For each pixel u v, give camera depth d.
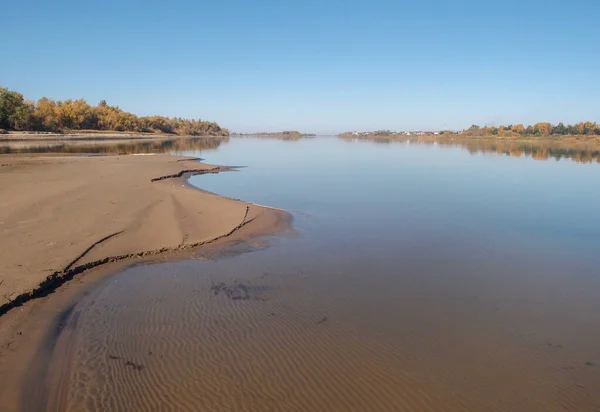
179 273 10.57
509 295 9.70
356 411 5.57
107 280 9.90
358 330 7.80
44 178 22.42
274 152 65.88
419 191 25.45
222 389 5.96
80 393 5.80
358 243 13.78
